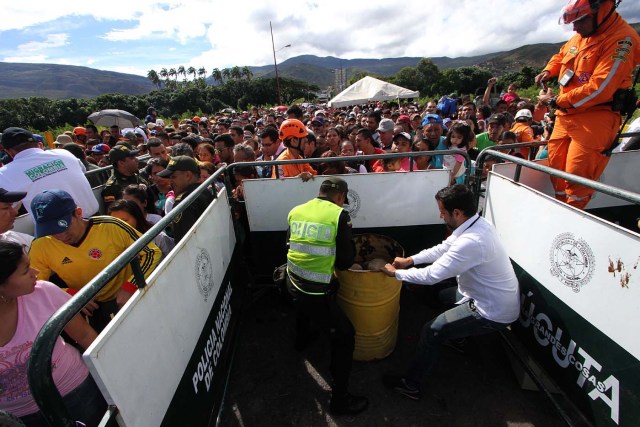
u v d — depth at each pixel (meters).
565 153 2.86
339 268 2.42
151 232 1.56
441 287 3.32
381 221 3.38
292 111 6.34
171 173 2.76
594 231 1.68
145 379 1.40
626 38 2.35
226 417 2.42
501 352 2.81
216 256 2.55
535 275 2.22
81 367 1.62
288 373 2.74
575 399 1.92
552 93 4.81
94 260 2.04
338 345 2.31
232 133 6.35
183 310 1.85
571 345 1.92
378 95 14.54
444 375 2.65
